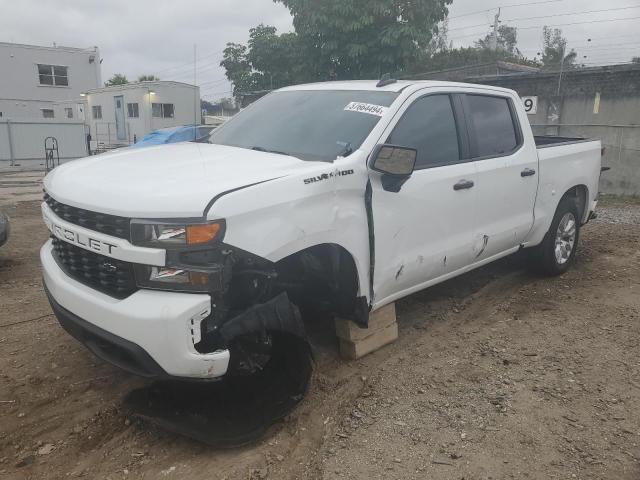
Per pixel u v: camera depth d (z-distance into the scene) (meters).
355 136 3.82
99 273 3.06
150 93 30.22
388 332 4.35
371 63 12.70
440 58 32.12
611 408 3.57
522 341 4.55
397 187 3.79
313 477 2.94
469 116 4.69
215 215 2.79
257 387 3.40
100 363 4.09
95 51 39.78
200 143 4.38
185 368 2.80
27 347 4.35
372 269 3.73
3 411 3.50
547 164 5.52
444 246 4.34
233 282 3.03
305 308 3.90
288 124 4.21
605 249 7.42
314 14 12.33
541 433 3.30
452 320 4.99
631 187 12.80
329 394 3.71
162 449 3.18
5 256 7.00
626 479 2.92
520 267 6.47
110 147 31.05
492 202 4.78
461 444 3.20
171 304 2.76
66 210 3.19
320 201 3.32
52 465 3.02
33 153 23.84
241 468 3.00
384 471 2.97
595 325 4.87
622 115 13.07
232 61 18.83
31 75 37.47
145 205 2.80
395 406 3.59
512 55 34.88
